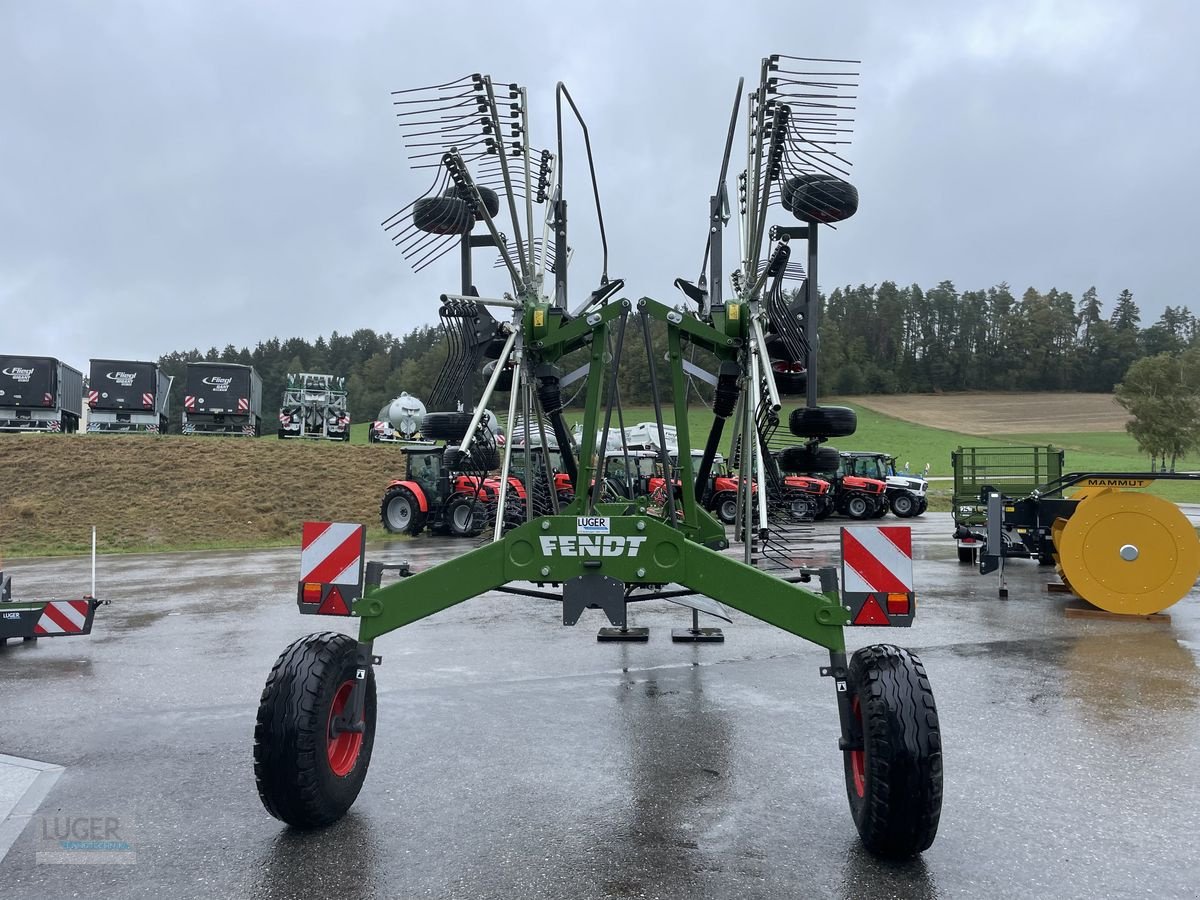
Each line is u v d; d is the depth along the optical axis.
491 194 5.24
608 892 3.05
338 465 27.00
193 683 6.24
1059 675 6.24
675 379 4.64
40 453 25.59
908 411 82.94
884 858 3.31
